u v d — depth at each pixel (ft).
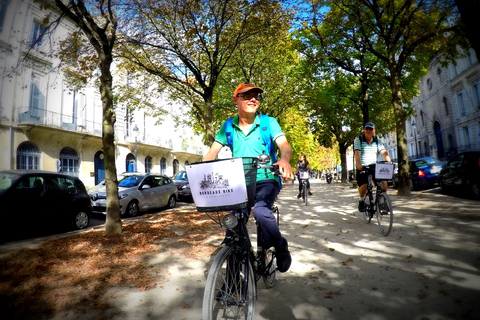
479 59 9.30
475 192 28.55
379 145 18.76
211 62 33.83
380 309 8.24
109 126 18.58
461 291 8.96
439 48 35.58
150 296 9.73
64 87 60.03
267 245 7.98
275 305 8.73
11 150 52.08
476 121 91.35
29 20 29.76
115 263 13.05
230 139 8.95
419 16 33.22
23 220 19.33
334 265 11.98
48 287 10.56
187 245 15.90
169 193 37.35
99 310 8.85
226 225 6.99
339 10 39.06
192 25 29.89
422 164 43.62
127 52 32.19
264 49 37.01
